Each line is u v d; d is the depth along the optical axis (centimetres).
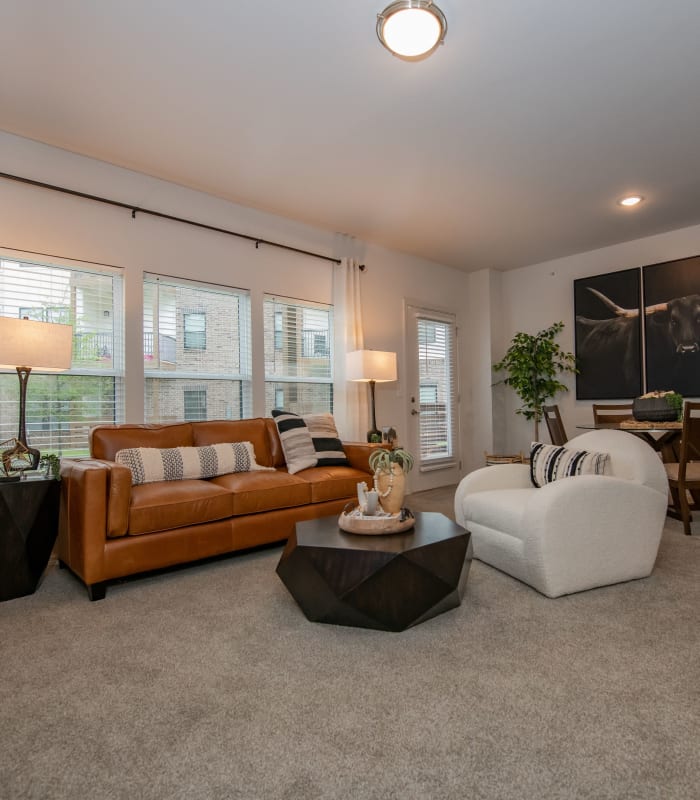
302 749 128
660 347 466
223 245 387
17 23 206
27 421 302
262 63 234
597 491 231
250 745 130
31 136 297
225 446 322
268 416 414
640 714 141
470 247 507
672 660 170
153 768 122
